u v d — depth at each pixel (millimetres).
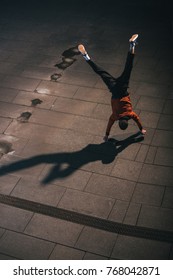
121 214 9344
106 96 12516
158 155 10586
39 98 12672
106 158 10617
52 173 10359
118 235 8938
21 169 10531
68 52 14531
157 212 9320
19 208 9617
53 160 10695
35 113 12148
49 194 9883
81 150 10891
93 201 9656
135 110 11961
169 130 11258
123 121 9914
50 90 12938
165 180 9984
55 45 14961
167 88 12633
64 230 9117
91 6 17109
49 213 9469
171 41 14625
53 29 15844
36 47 14945
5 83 13367
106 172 10273
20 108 12367
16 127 11734
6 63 14273
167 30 15211
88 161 10578
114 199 9664
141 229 9023
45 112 12156
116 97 9961
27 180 10250
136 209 9414
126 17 16188
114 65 13695
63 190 9945
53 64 14031
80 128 11523
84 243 8852
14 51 14836
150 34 15086
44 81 13312
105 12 16625
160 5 16688
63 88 12969
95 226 9141
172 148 10750
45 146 11094
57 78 13391
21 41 15328
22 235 9086
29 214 9484
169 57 13898
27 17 16734
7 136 11477
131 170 10273
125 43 14727
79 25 15953
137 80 13023
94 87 12891
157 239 8812
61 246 8836
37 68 13906
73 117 11891
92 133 11336
